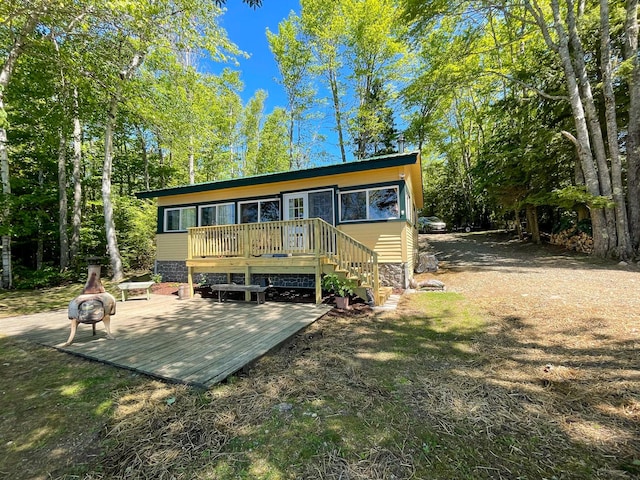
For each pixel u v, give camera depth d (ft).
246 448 6.72
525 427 7.21
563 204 33.91
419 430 7.23
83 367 11.30
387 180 26.66
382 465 6.11
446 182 87.86
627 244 29.35
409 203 29.55
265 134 74.13
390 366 11.11
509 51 48.14
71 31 22.97
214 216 34.27
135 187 59.57
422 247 50.78
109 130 37.86
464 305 19.12
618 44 32.27
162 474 5.95
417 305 20.18
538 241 44.29
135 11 22.34
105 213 37.73
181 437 7.13
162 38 28.35
